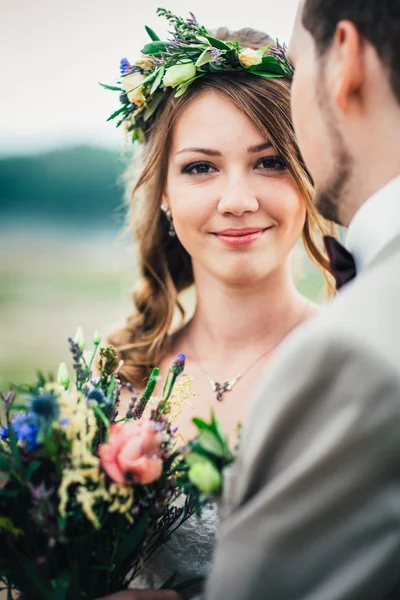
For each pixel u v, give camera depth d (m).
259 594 0.91
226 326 2.08
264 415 0.95
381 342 0.86
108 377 1.52
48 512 1.20
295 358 0.92
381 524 0.87
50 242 15.47
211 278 2.06
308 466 0.88
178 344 2.21
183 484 1.34
